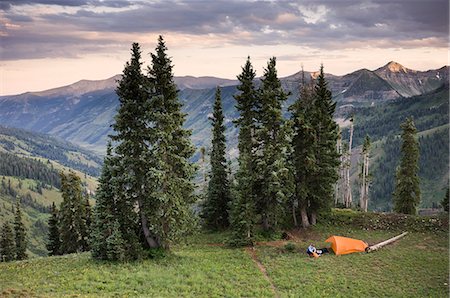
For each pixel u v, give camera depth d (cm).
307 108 4981
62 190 6281
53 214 7044
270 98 4541
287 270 3425
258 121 4697
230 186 5209
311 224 5175
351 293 2916
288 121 4509
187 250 4266
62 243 6250
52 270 3017
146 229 3638
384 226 5119
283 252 4106
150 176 3325
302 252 4112
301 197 4947
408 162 6266
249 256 3900
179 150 3697
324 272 3391
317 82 5034
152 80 3550
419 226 5019
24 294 2306
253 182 4606
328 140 5003
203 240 4881
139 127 3472
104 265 3166
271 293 2783
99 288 2558
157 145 3456
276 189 4434
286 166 4669
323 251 4084
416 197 6244
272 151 4484
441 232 4828
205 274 3134
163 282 2800
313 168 4741
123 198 3438
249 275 3244
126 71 3453
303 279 3188
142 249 3472
